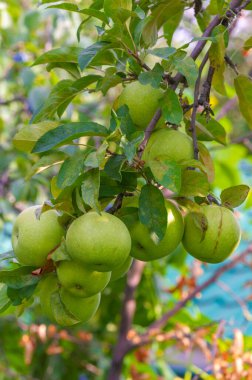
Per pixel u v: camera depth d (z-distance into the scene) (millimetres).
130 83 1156
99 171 1020
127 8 1127
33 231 1067
